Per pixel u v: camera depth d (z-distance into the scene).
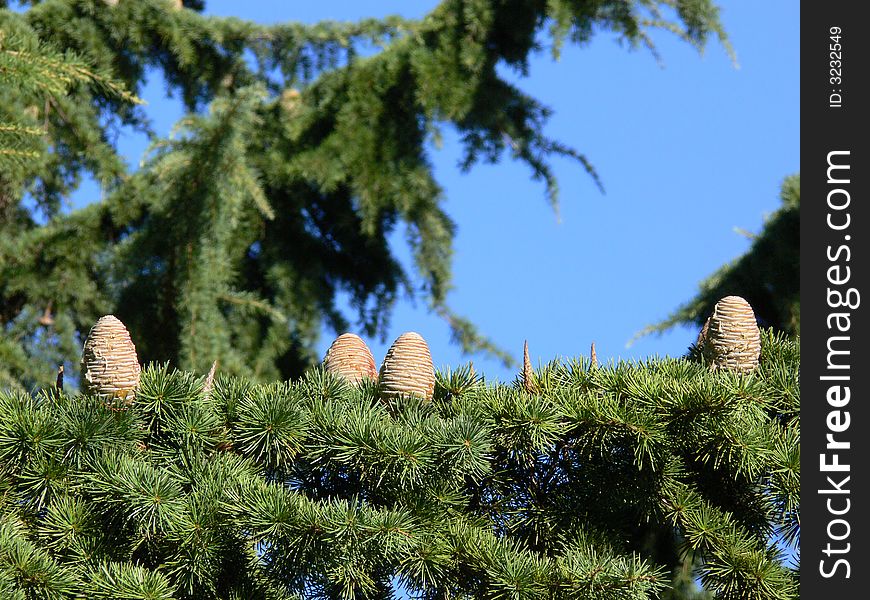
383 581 7.62
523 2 19.06
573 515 7.92
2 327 17.11
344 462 7.30
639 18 18.20
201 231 15.77
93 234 16.67
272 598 7.28
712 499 8.14
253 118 15.53
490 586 7.18
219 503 7.02
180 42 18.47
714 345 8.44
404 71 18.89
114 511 7.11
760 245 17.52
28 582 6.70
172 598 7.18
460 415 7.54
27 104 16.33
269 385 8.23
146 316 16.31
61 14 17.72
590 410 7.63
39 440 7.07
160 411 7.48
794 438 7.74
